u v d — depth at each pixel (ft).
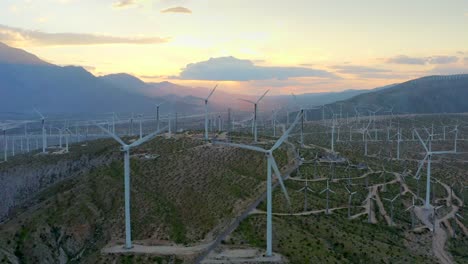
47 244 452.35
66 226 470.80
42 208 506.89
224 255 392.06
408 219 537.65
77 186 558.97
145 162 616.39
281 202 516.32
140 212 499.92
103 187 548.31
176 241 440.86
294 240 424.87
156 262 391.65
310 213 502.38
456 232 520.83
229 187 538.06
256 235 434.71
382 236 477.36
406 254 440.86
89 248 451.12
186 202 516.32
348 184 613.52
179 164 606.55
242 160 622.13
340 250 427.74
